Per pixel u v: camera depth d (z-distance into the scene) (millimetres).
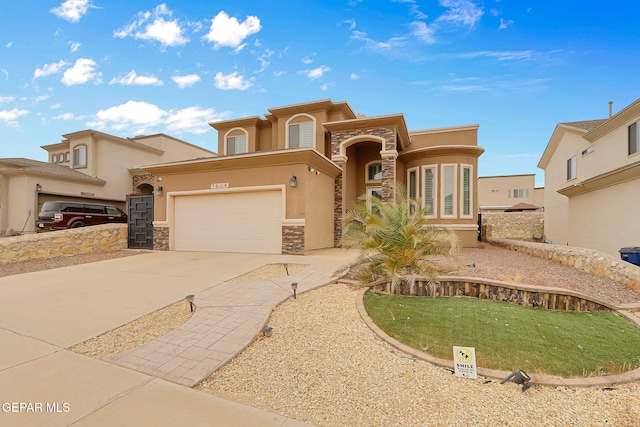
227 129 18906
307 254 11227
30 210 18188
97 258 11078
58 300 5977
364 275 7238
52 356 3764
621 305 5688
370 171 17219
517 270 8344
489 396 2986
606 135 13406
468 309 5699
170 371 3385
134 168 23688
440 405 2840
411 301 6211
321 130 15852
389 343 4129
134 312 5320
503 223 24609
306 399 2930
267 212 11727
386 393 3031
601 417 2664
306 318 5000
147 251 13023
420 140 16391
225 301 5738
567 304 6031
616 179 10828
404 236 6762
